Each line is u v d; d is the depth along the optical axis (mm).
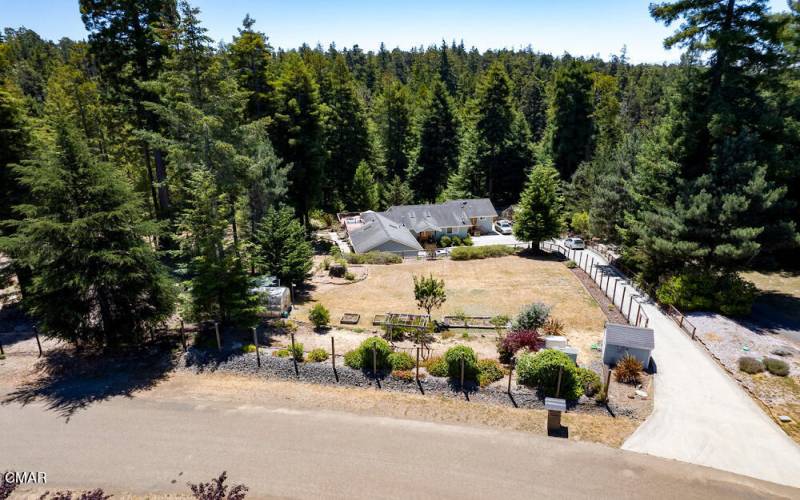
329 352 20078
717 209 24219
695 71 26969
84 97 37438
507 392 17062
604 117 70938
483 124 62219
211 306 20719
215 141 24828
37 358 19516
